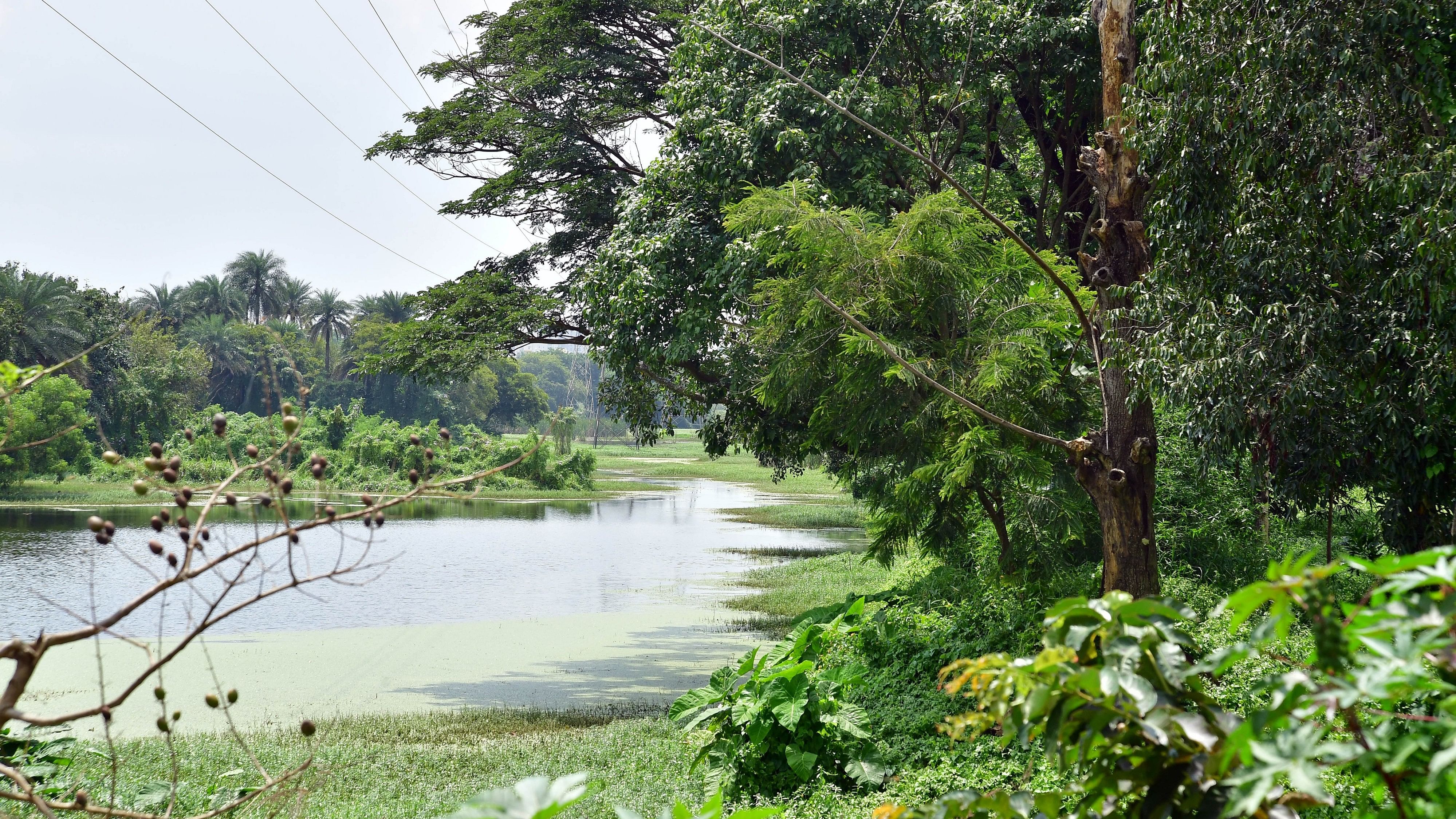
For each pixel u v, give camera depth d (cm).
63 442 5534
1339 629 164
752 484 8175
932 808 238
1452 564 166
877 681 1130
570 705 1436
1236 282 866
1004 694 229
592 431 15925
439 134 2305
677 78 1736
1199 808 203
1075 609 235
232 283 11394
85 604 2211
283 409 265
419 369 2014
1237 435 862
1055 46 1551
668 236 1555
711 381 1720
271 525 3409
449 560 3281
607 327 1655
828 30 1584
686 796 889
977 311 1246
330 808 874
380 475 5344
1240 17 826
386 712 1385
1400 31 776
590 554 3512
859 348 1176
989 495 1333
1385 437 879
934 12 1514
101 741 873
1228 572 1451
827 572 2831
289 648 1872
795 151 1484
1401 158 766
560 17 2195
